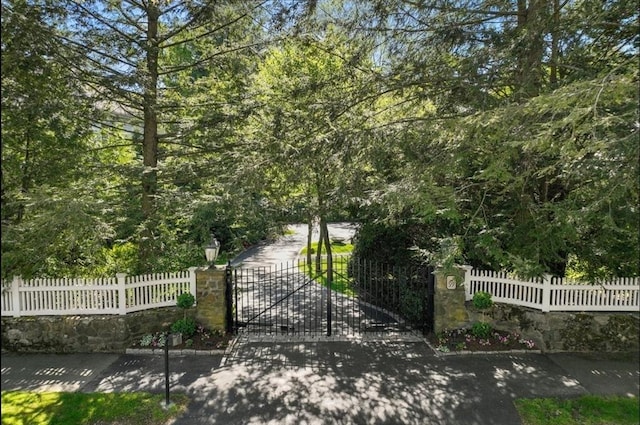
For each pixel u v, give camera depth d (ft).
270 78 36.42
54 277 27.04
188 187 30.01
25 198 21.56
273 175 28.02
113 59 26.63
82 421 17.08
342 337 26.50
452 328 25.91
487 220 23.35
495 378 20.77
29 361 22.75
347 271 41.86
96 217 23.12
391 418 17.38
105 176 27.12
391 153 25.94
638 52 19.07
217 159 29.89
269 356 23.66
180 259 29.73
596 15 21.03
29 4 22.71
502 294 25.36
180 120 29.30
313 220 35.76
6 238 20.71
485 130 20.45
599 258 24.11
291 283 43.32
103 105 28.25
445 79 24.52
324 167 26.94
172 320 25.93
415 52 25.35
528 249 22.88
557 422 16.96
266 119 28.50
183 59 31.42
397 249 32.40
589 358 22.82
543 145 17.90
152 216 27.30
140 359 23.09
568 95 15.60
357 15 24.85
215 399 18.89
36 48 21.42
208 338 25.44
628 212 19.77
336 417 17.44
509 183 23.13
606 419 17.10
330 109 26.68
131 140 30.58
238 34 27.55
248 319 30.04
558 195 24.77
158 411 17.84
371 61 28.35
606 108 17.92
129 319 24.41
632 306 23.59
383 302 33.32
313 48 28.89
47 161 24.90
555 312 23.84
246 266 53.57
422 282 27.48
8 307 24.04
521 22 24.35
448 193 22.20
